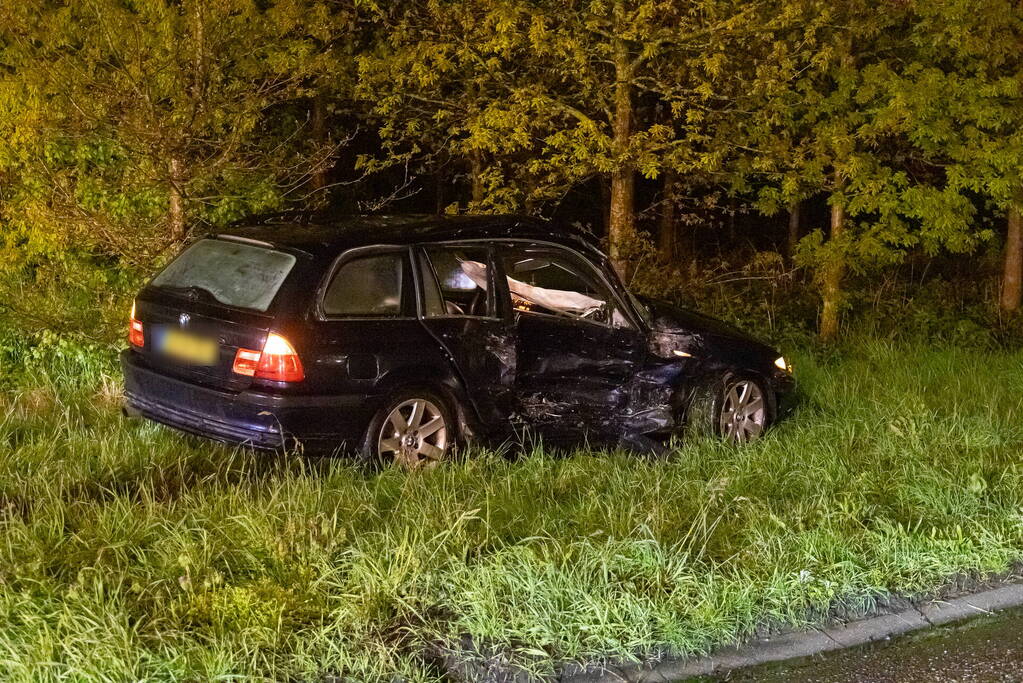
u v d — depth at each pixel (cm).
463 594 496
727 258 1614
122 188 931
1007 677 482
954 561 584
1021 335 1330
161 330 678
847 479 690
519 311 726
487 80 1097
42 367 847
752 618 510
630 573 531
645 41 1020
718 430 790
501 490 623
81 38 885
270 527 538
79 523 559
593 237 1149
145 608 472
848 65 1152
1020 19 1142
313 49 1027
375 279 669
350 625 472
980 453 741
